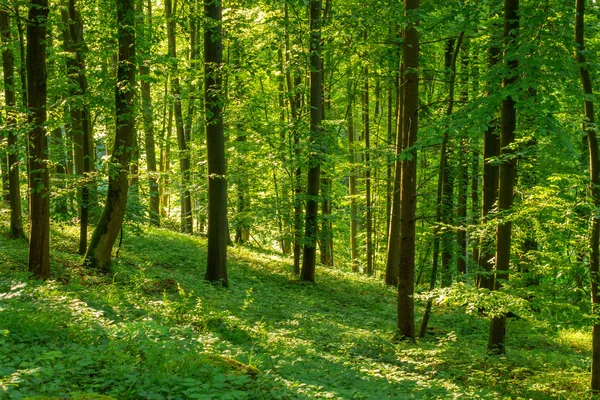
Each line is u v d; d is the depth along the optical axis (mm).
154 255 18672
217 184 16172
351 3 17266
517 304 9266
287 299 16312
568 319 9070
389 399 6719
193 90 24141
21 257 13633
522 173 15109
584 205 9148
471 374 9734
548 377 9805
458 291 9883
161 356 6246
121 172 14102
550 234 10305
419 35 12891
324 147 19250
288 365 7746
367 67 18953
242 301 14258
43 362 5660
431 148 16234
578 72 9047
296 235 20297
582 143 16219
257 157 22203
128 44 13547
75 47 15328
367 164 24031
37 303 8367
